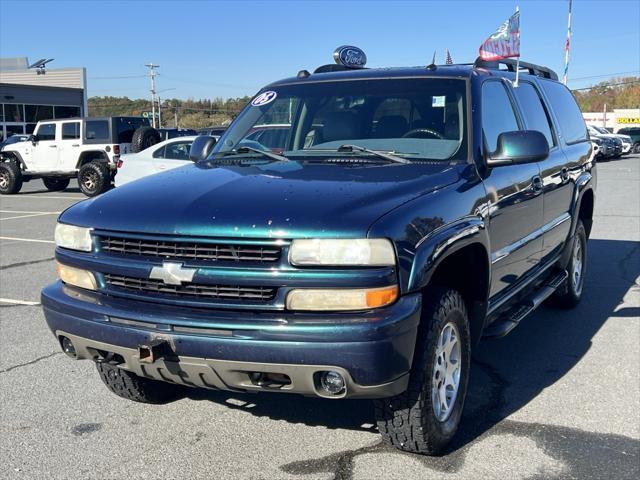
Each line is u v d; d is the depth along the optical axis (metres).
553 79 6.32
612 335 5.56
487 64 4.87
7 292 7.34
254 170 3.72
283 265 2.89
